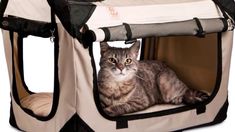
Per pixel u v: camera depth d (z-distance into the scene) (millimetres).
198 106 1858
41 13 1641
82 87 1583
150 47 2146
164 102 1939
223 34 1869
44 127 1714
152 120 1755
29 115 1773
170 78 1953
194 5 1811
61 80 1621
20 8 1712
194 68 2035
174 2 1792
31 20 1664
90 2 1664
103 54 1756
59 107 1644
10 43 1820
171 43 2096
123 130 1699
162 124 1781
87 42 1554
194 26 1743
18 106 1828
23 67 1920
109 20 1615
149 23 1675
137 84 1847
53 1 1559
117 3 1705
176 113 1808
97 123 1637
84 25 1564
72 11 1564
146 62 1976
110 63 1744
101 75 1767
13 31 1734
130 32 1607
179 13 1761
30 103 1827
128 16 1660
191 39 2023
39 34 1628
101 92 1767
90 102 1605
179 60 2084
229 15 1863
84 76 1585
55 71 1628
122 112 1760
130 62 1760
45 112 1739
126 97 1794
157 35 1672
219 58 1881
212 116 1897
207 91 1994
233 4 1880
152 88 1918
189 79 2062
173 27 1699
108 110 1728
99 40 1547
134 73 1788
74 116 1598
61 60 1605
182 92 1936
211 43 1953
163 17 1722
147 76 1916
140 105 1822
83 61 1572
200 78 2021
